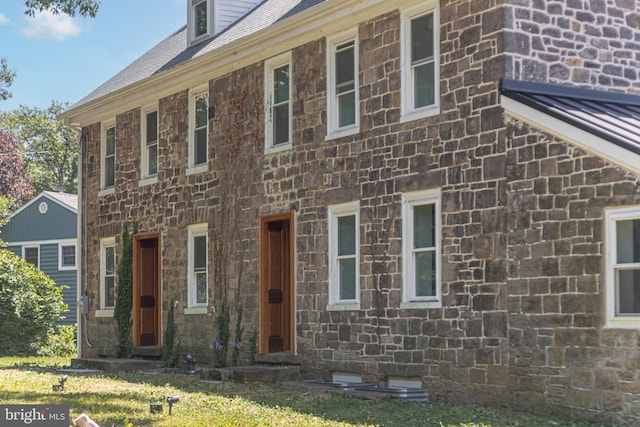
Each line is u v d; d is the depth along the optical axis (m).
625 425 11.16
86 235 24.08
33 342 27.12
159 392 14.46
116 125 23.06
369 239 15.25
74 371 19.39
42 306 27.27
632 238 11.30
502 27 13.17
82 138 24.61
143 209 21.72
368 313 15.17
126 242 22.23
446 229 13.83
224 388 15.12
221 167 19.12
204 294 19.67
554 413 11.98
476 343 13.20
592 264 11.67
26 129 63.53
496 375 12.85
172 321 20.45
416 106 14.73
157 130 21.47
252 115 18.28
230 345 18.44
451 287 13.67
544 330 12.20
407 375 14.34
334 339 15.88
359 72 15.70
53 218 35.59
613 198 11.45
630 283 11.34
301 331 16.66
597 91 13.77
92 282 23.64
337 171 16.03
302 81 17.02
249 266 18.11
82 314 23.95
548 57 13.53
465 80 13.69
